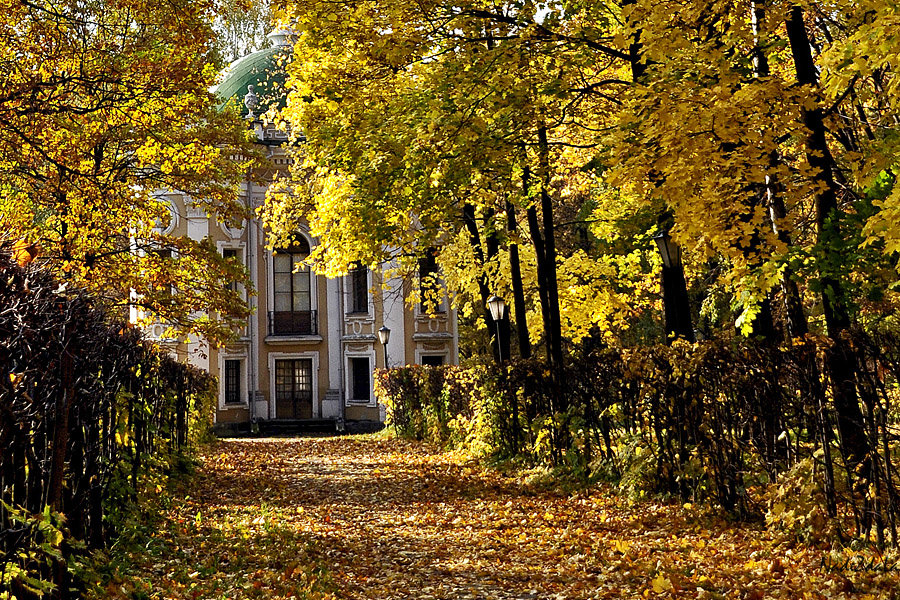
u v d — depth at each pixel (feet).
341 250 59.36
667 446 35.27
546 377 47.26
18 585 15.02
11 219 41.83
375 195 39.58
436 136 34.81
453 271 81.05
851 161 25.90
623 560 26.94
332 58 42.11
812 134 26.23
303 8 36.35
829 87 22.20
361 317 120.78
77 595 18.81
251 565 27.37
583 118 41.70
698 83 26.18
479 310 136.98
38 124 41.81
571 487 41.11
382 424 118.83
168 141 55.31
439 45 36.29
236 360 117.50
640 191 26.94
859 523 24.52
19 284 15.84
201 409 71.61
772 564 24.00
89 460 22.65
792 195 26.30
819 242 25.59
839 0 26.23
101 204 48.37
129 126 51.88
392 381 93.76
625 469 38.27
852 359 24.23
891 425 26.35
